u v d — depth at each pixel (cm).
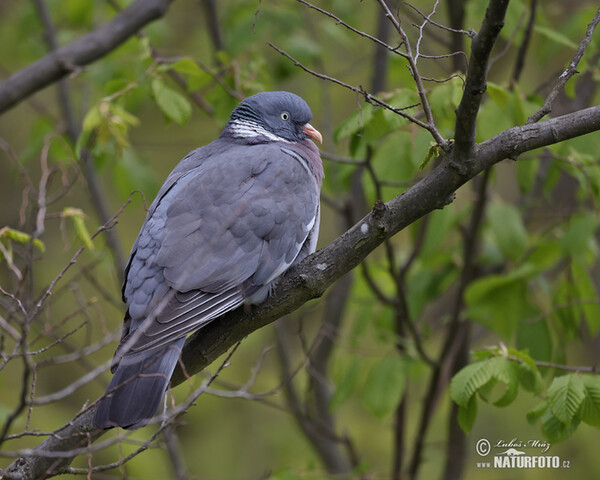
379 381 1033
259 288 746
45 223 1541
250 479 1402
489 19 554
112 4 1209
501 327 997
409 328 1032
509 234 1010
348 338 1128
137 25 1034
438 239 984
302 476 1052
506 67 1412
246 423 1559
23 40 1342
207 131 1584
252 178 779
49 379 1508
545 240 1106
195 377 1145
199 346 713
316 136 911
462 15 1031
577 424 722
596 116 627
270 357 1539
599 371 769
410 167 897
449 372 1091
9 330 694
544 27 982
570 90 936
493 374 732
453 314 1051
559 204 1194
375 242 659
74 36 1338
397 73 1203
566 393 708
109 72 1157
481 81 580
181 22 1497
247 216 750
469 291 1001
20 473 621
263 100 900
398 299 1052
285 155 817
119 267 1138
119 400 631
